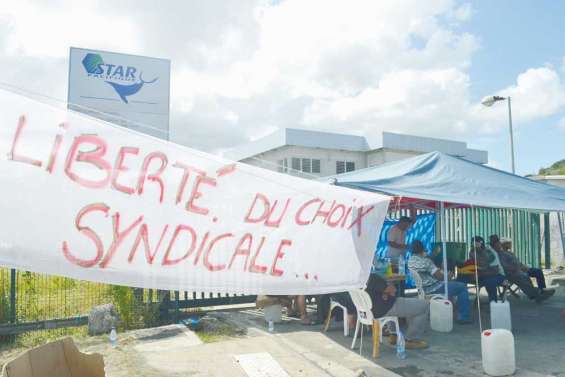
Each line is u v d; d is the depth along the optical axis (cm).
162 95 1223
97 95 1171
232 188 265
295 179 282
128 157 240
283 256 273
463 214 1291
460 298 831
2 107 220
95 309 792
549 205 741
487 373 557
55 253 221
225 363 602
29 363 283
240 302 1001
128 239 236
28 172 220
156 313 861
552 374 556
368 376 549
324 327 806
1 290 788
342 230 290
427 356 633
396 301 640
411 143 3478
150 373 564
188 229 251
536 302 1015
